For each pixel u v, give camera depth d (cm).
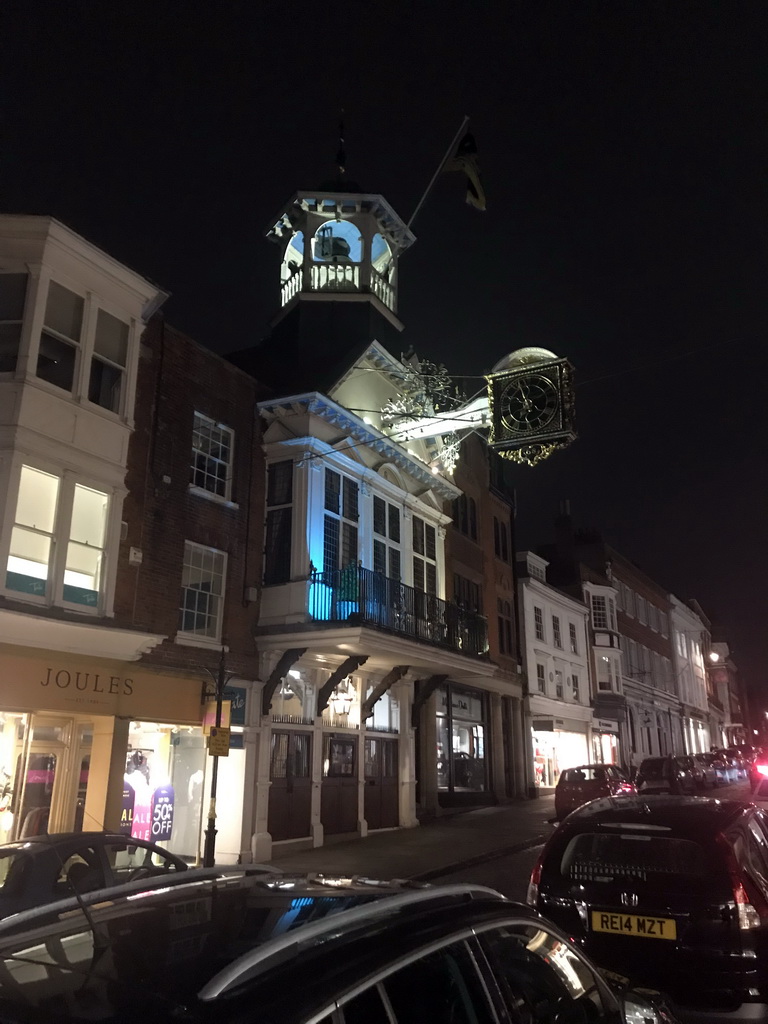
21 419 1142
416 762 2112
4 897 623
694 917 504
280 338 2058
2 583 1094
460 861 1386
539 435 1416
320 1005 201
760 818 625
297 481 1620
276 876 326
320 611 1555
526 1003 282
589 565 4294
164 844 1377
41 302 1202
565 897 552
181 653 1377
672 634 5328
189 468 1470
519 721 2834
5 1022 191
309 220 2070
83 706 1187
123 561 1291
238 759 1432
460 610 1983
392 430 1852
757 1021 476
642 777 2616
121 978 208
